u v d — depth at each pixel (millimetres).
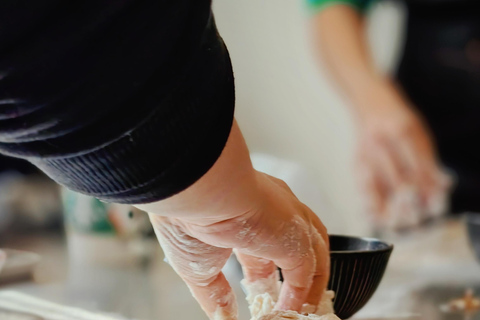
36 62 469
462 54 1812
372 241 752
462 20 1803
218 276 624
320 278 636
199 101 518
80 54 476
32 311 874
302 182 1359
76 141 499
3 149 511
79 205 1202
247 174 552
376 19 2473
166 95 503
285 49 2623
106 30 478
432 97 1898
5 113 485
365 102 1774
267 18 2641
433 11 1852
